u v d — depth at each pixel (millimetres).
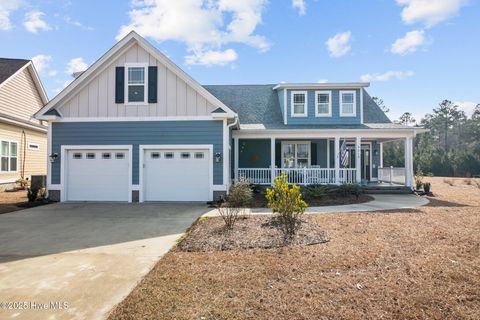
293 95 15695
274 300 3160
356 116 15508
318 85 15422
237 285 3561
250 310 2955
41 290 3490
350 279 3691
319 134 13844
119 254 4898
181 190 11328
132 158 11328
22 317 2879
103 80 11469
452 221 7113
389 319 2777
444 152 36594
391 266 4125
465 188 16828
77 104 11438
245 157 16328
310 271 3984
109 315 2898
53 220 7840
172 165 11375
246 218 7637
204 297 3254
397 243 5262
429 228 6391
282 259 4492
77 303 3158
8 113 16203
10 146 15414
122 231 6570
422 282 3576
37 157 17828
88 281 3754
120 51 11406
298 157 16562
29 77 18188
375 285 3508
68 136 11430
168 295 3311
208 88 18359
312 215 8055
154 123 11367
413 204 10344
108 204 10648
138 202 11117
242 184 10320
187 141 11305
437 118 59156
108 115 11406
